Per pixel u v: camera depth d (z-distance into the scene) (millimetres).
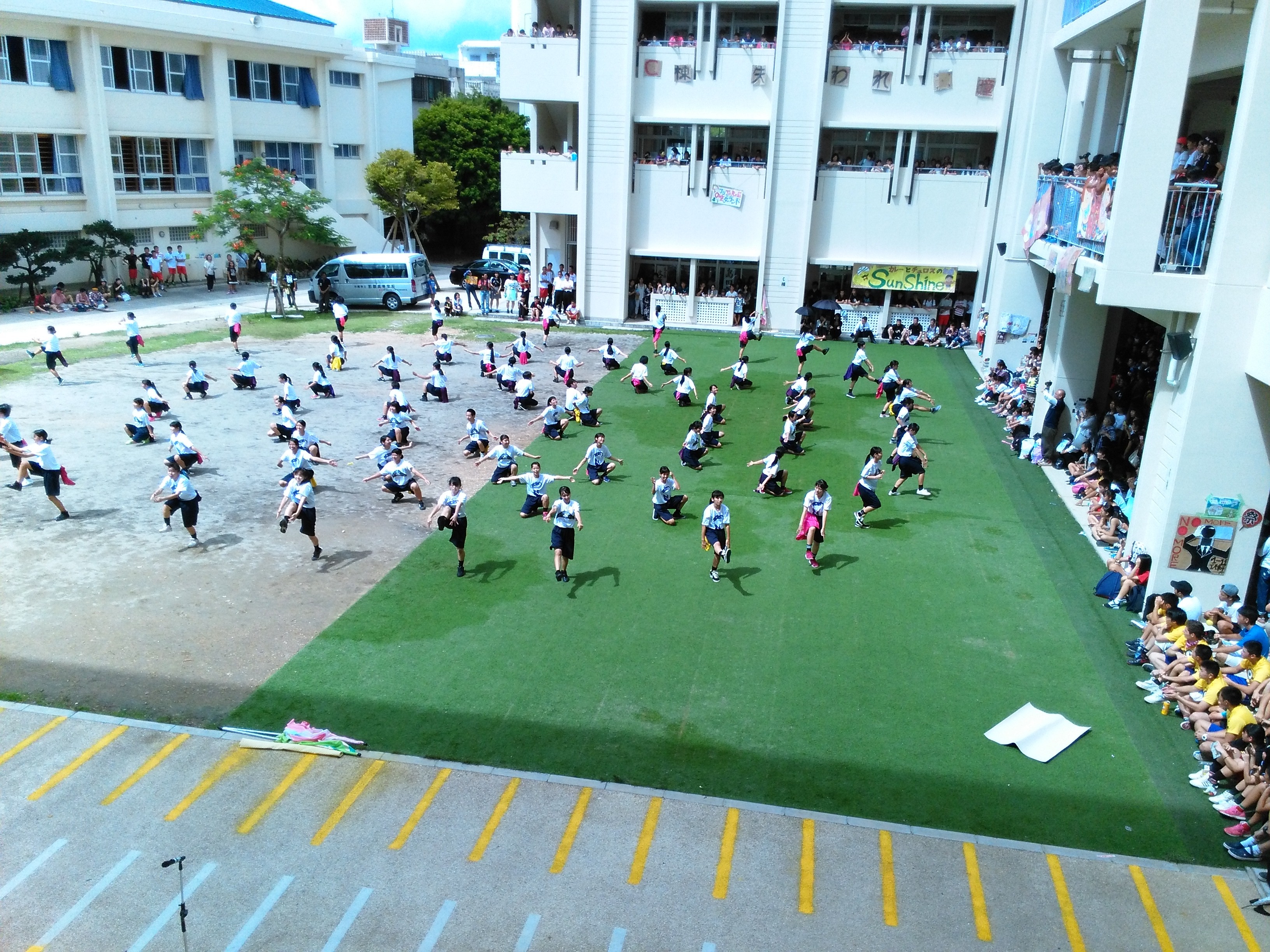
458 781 9883
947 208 32219
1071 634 13367
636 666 12172
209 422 21953
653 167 33625
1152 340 21438
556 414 21953
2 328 31781
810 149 32000
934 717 11305
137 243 40562
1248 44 12664
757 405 24656
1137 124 12922
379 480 18641
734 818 9469
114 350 28891
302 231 37281
